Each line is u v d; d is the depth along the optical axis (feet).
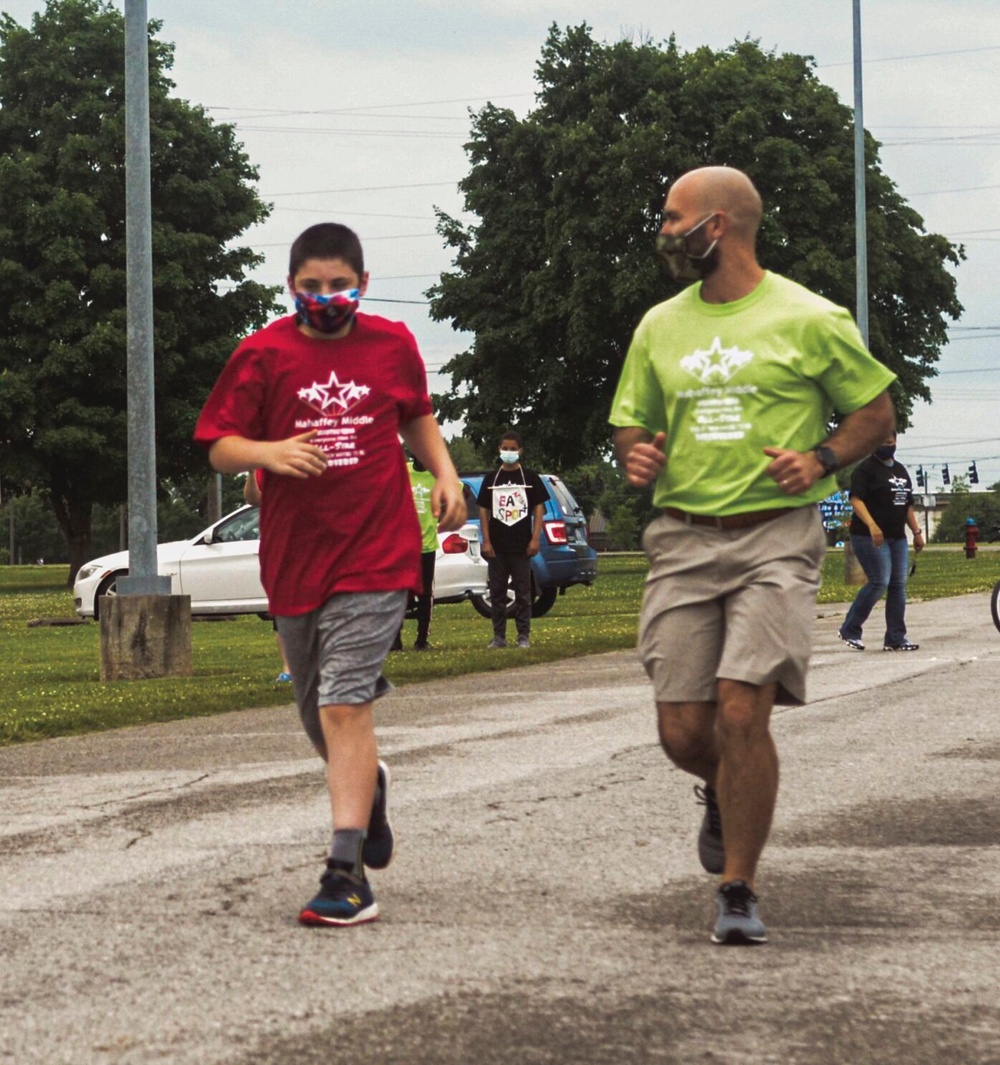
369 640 20.77
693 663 19.42
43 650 80.69
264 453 20.29
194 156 210.59
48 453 198.80
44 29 208.85
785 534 19.16
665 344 19.71
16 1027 16.17
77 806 29.86
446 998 16.99
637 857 24.31
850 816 27.55
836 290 177.47
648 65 175.83
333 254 20.81
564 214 172.76
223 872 23.63
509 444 67.87
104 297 202.18
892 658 57.77
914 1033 15.72
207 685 54.13
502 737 38.17
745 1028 15.89
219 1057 15.14
